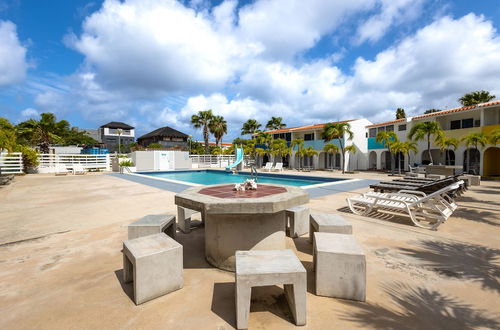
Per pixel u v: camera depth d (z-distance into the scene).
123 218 6.21
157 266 2.78
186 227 5.04
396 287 2.93
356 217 6.10
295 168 31.73
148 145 57.25
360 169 28.69
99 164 26.03
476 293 2.79
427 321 2.33
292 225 4.76
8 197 9.48
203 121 39.91
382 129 26.97
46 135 26.92
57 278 3.24
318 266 2.77
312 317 2.42
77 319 2.43
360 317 2.41
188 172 27.31
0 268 3.53
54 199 8.97
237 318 2.27
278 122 49.22
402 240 4.49
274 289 2.96
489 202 7.87
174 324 2.35
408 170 23.08
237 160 27.62
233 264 3.42
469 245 4.23
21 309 2.59
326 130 25.05
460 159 18.72
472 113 19.77
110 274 3.34
